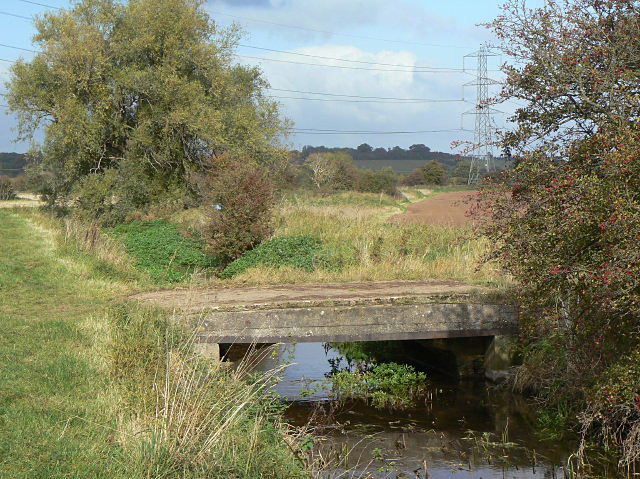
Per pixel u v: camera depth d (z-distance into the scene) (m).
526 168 6.84
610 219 5.84
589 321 7.34
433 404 10.23
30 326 9.88
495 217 7.11
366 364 12.66
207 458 5.54
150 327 9.47
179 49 32.81
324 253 17.03
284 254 16.84
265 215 19.16
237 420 6.49
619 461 7.45
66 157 31.94
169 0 32.56
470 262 15.65
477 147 7.32
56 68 31.33
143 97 32.44
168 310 10.77
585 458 7.79
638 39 6.52
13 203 50.62
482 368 11.73
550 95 6.88
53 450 5.49
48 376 7.50
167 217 30.05
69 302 11.94
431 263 15.83
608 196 5.96
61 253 17.61
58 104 31.23
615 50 6.65
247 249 18.59
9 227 25.92
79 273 14.85
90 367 7.90
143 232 25.38
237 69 39.03
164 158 32.12
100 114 30.88
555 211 6.48
